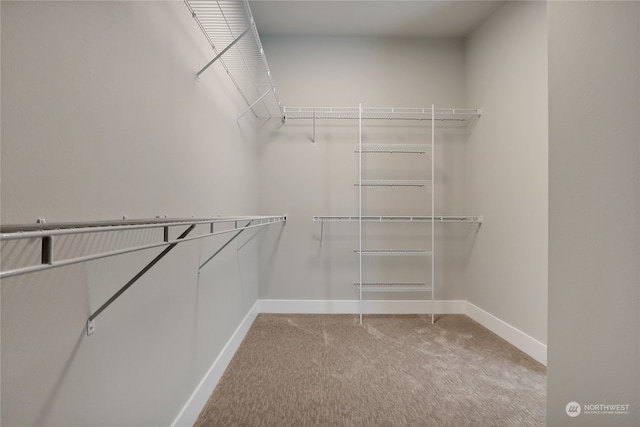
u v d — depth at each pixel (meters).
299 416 1.37
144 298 0.96
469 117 2.82
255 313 2.72
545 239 1.90
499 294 2.35
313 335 2.31
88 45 0.71
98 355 0.76
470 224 2.79
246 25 1.38
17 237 0.34
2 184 0.52
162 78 1.06
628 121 0.65
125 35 0.86
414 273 2.88
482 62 2.61
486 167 2.54
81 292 0.70
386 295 2.88
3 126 0.52
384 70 2.88
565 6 0.84
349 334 2.34
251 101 2.44
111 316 0.80
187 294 1.28
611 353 0.69
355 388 1.59
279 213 2.87
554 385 0.86
